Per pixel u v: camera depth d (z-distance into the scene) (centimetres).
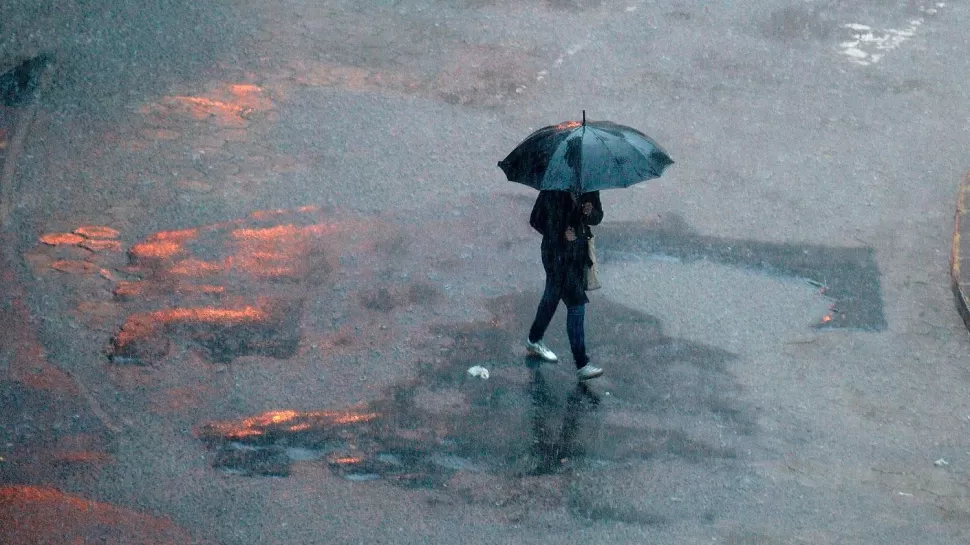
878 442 2225
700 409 2306
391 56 3938
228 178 3133
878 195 3195
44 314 2508
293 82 3709
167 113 3462
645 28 4247
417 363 2417
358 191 3103
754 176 3272
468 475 2091
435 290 2684
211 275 2695
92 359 2372
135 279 2661
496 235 2930
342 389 2320
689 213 3067
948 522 2014
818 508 2039
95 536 1903
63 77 3634
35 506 1964
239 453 2122
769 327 2594
